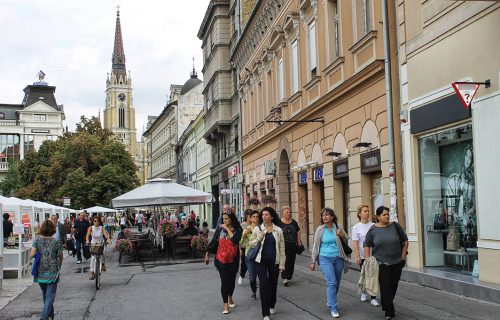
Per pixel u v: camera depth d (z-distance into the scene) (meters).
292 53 23.58
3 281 16.23
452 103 11.02
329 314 9.06
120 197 22.17
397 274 8.55
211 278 14.96
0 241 14.17
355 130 16.34
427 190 12.45
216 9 41.47
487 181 10.02
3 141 91.75
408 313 8.82
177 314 9.75
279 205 25.83
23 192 56.62
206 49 47.91
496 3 9.62
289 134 24.12
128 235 25.22
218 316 9.42
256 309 9.95
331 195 18.64
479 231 10.29
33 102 94.62
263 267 8.91
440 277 10.94
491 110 9.84
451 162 11.73
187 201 22.12
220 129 41.53
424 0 12.08
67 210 37.34
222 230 9.91
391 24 13.71
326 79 18.91
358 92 16.00
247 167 34.72
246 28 31.50
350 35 16.80
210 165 52.41
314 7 19.81
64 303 11.65
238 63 36.34
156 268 18.56
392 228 8.55
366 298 10.30
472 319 8.23
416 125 12.42
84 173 52.16
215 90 42.81
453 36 10.99
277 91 26.02
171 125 87.56
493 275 9.88
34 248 9.12
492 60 9.78
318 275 14.30
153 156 110.19
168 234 21.50
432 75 11.78
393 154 13.42
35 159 60.09
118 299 11.91
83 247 21.62
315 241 9.20
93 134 57.44
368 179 15.90
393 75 13.62
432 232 12.41
